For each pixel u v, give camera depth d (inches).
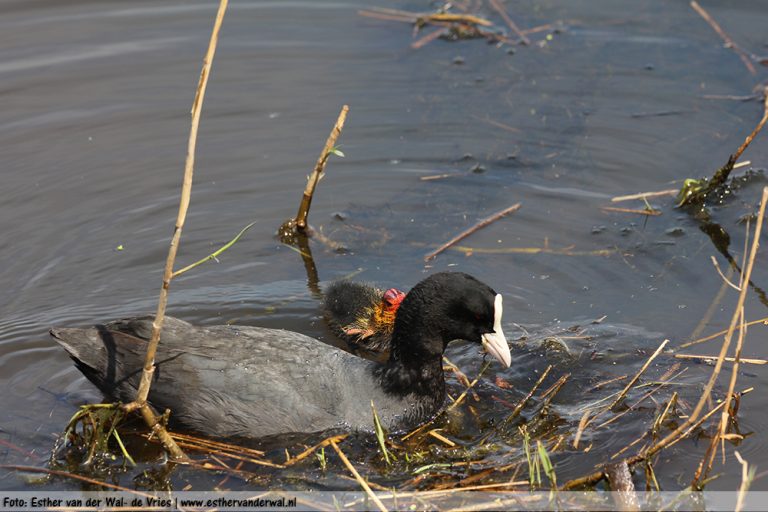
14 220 537.3
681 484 363.9
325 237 543.5
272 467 382.3
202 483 373.7
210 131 616.1
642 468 372.5
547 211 558.3
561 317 473.1
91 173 576.7
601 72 676.7
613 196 567.8
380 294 481.1
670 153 597.6
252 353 403.2
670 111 633.6
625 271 504.1
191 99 641.0
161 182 573.9
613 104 645.3
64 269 505.0
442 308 410.0
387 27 724.7
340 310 475.8
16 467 382.9
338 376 409.7
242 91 650.8
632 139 613.0
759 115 623.5
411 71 676.7
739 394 406.0
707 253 514.9
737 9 735.1
